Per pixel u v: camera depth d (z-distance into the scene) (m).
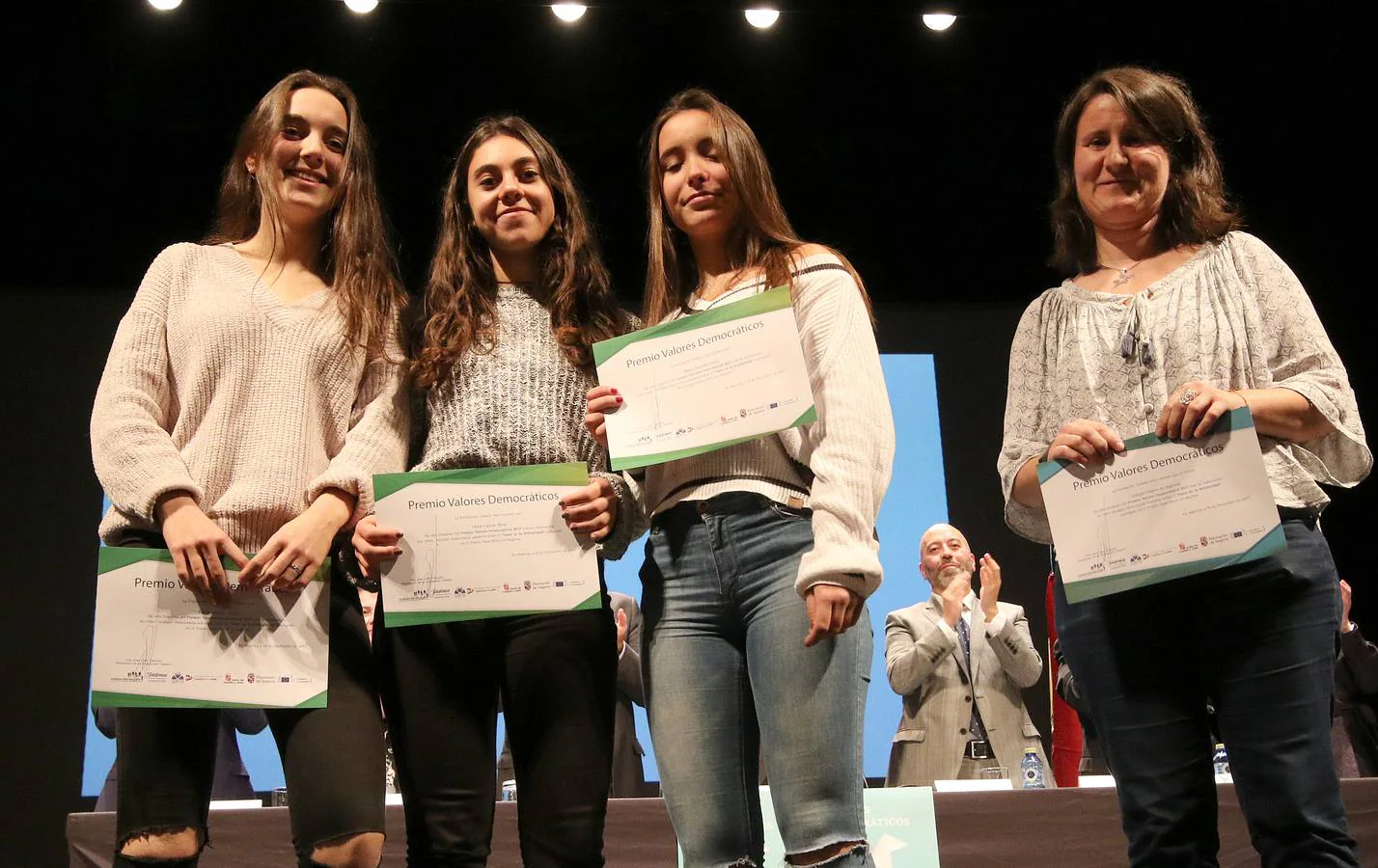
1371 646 3.83
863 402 1.65
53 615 5.34
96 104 5.08
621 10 4.80
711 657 1.64
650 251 1.92
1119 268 1.87
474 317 1.86
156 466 1.63
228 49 4.91
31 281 5.56
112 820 2.42
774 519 1.64
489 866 2.49
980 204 5.69
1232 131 5.10
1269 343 1.69
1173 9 4.75
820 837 1.51
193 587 1.59
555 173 1.98
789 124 5.41
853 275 1.79
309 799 1.56
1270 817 1.52
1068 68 5.07
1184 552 1.55
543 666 1.65
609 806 2.53
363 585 1.77
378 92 5.13
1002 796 2.55
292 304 1.84
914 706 3.84
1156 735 1.60
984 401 5.83
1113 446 1.63
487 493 1.67
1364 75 4.84
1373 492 5.21
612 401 1.67
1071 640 1.71
